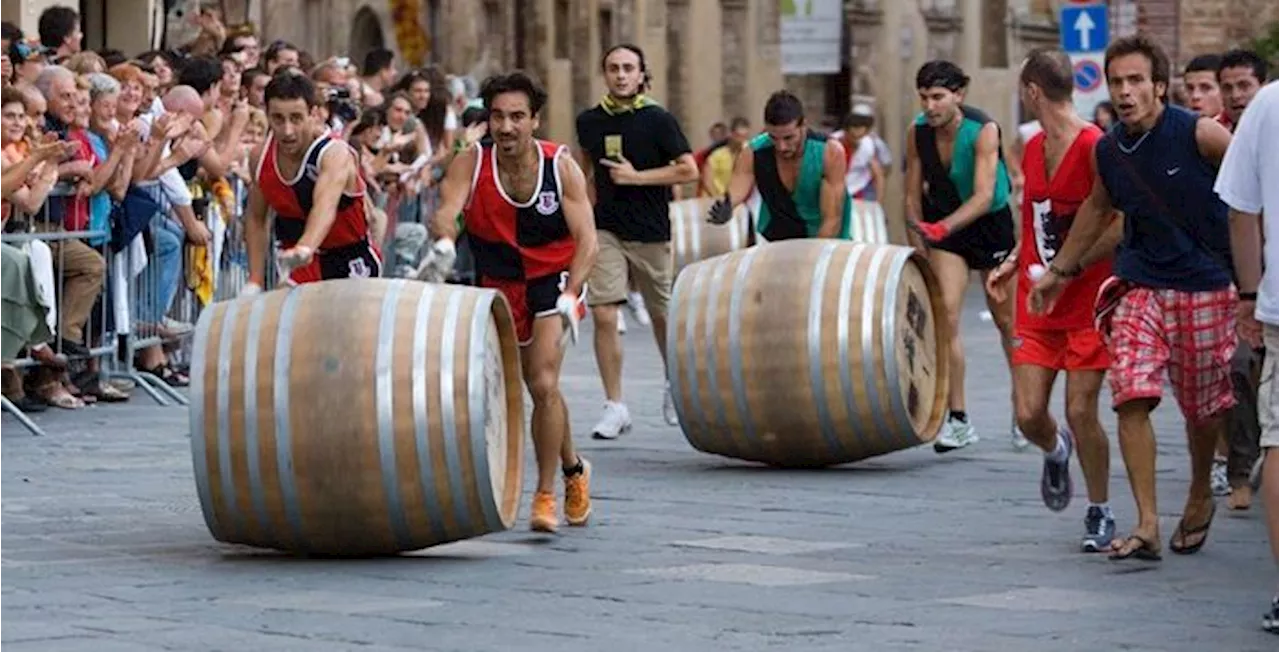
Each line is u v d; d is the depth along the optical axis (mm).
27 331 16641
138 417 17672
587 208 12344
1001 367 23297
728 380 15125
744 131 30562
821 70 36000
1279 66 36688
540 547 12008
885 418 15023
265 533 11445
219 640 9438
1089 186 11836
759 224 17031
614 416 17016
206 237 19359
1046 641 9492
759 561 11555
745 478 14859
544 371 12359
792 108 16641
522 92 12211
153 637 9477
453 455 11297
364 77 26891
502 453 11906
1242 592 10711
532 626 9781
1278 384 9680
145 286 18922
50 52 19953
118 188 17969
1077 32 28188
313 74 22812
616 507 13516
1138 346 11297
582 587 10781
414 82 25609
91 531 12453
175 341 19812
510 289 12383
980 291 35844
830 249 15195
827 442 15062
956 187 16125
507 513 11852
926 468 15383
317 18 50125
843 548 11992
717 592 10641
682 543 12141
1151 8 44469
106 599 10406
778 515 13219
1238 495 13391
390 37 49406
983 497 13984
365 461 11234
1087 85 28172
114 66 19328
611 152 16797
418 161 25109
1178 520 12984
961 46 44188
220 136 20125
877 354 14969
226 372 11383
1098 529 11836
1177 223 11164
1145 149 11125
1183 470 15164
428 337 11328
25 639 9398
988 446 16609
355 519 11320
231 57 21906
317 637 9523
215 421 11383
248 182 20562
